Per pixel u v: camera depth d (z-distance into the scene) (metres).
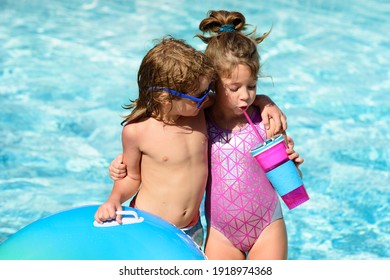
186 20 20.25
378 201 12.55
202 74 7.61
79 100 15.45
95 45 18.30
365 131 14.80
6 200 12.05
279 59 18.03
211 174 8.48
